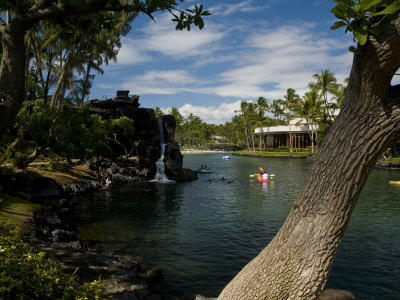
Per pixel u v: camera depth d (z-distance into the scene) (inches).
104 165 1174.3
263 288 100.2
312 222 95.0
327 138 95.7
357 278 323.3
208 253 403.5
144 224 552.7
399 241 443.2
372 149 86.2
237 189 1002.1
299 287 94.7
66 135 698.8
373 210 651.5
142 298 254.8
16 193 629.0
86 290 123.9
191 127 5221.5
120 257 363.9
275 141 3361.2
